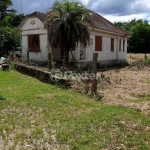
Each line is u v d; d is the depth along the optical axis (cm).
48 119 566
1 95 763
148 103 741
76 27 1469
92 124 537
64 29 1464
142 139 470
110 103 738
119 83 1102
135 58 2989
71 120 559
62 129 505
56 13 1513
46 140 455
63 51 1631
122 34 2352
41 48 1770
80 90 886
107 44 2117
